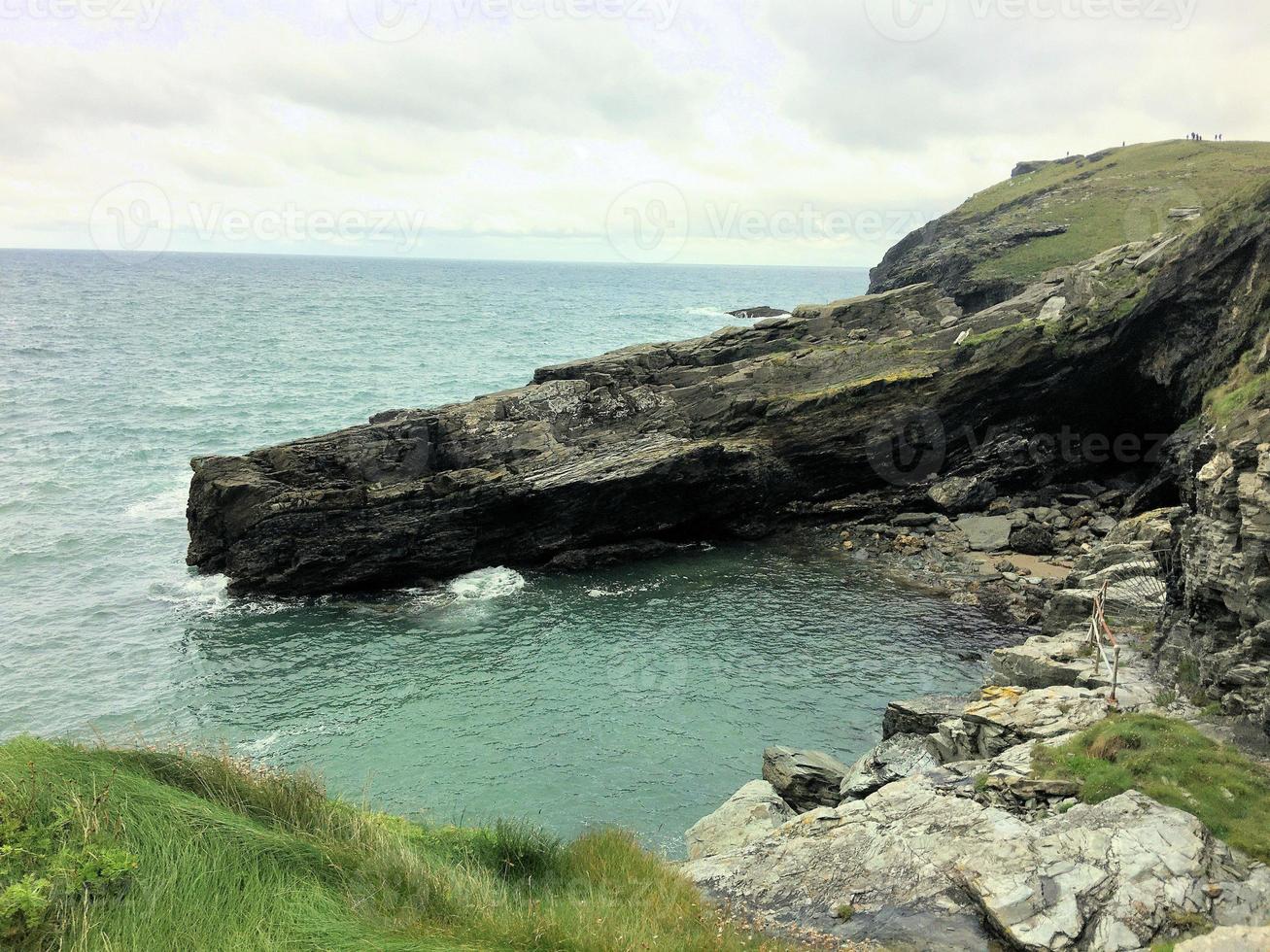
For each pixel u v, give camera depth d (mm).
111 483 48031
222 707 25344
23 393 71125
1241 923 10211
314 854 8945
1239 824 11930
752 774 21844
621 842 12836
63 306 146500
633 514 39875
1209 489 18906
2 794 7777
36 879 6965
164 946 6867
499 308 178125
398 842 10078
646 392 44844
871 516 43469
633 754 22812
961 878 11805
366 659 28625
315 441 37406
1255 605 16516
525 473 38188
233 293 192750
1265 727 15031
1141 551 26625
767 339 51781
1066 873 11398
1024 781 14078
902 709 21906
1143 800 12727
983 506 43125
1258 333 35531
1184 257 38625
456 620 32031
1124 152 98188
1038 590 33188
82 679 27000
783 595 34375
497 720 24656
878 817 14266
